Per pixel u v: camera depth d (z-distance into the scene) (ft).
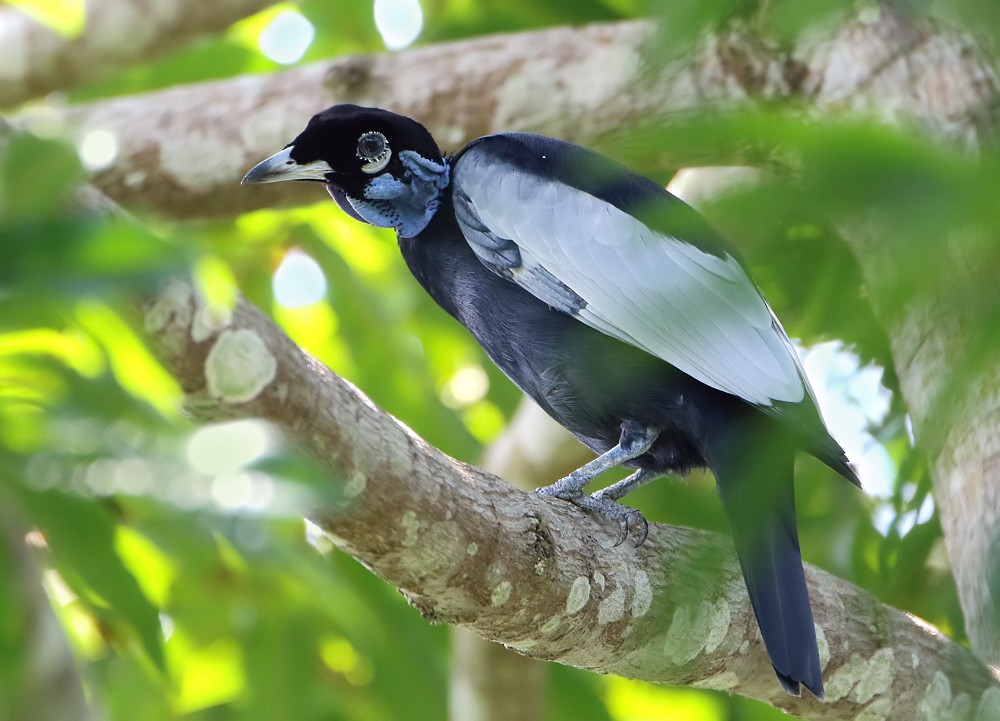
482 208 30.99
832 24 11.98
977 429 24.29
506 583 22.98
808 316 17.46
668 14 11.19
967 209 9.66
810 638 23.79
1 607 14.66
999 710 23.25
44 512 17.92
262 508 11.57
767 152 11.34
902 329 13.88
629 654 25.09
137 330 18.53
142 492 11.96
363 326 45.14
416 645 39.83
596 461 29.32
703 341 26.96
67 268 11.12
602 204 29.86
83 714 14.24
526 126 37.24
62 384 16.53
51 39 38.17
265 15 46.29
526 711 38.27
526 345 30.37
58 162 11.56
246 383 19.16
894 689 26.53
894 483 31.40
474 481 23.11
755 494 20.04
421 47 38.19
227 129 37.88
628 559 24.57
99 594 22.45
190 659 39.04
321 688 40.09
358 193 32.50
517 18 45.44
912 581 33.71
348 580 38.55
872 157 9.82
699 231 13.98
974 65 21.20
